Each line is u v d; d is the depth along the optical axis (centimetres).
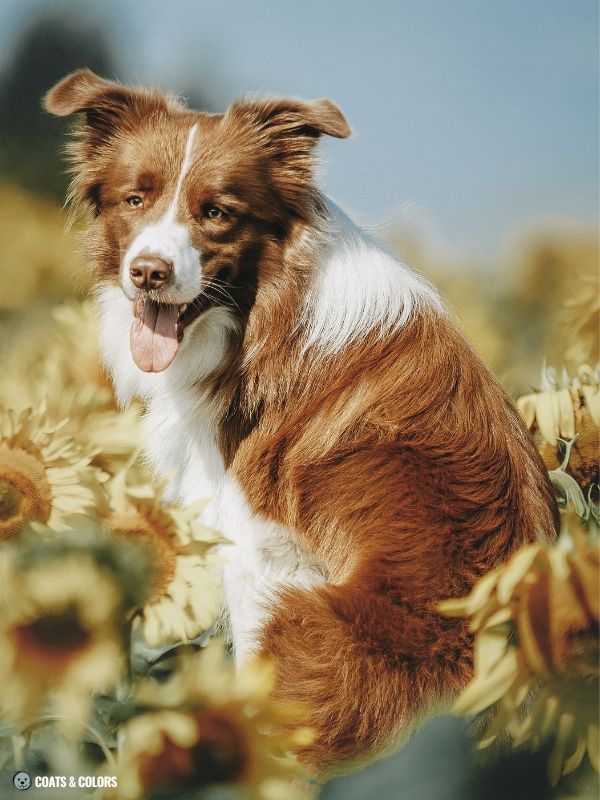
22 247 895
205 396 452
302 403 436
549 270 1048
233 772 230
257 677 233
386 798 291
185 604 252
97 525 256
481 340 745
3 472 335
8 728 230
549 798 277
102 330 483
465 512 395
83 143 473
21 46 1730
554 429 466
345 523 409
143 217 437
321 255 446
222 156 434
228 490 439
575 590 240
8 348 679
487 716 303
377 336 433
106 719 238
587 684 247
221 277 439
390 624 369
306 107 444
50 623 224
